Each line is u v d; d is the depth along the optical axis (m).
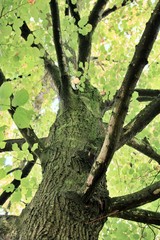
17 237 1.74
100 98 3.25
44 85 4.70
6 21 2.24
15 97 1.33
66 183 2.04
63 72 2.71
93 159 2.27
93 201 1.85
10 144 2.70
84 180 2.06
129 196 1.88
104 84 3.43
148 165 3.89
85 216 1.81
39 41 2.75
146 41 1.56
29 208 1.95
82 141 2.45
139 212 2.02
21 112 1.36
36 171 5.21
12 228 1.82
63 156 2.29
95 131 2.65
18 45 2.41
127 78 1.64
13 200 2.15
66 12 3.59
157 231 3.47
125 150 4.23
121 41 5.26
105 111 3.40
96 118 2.85
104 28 5.09
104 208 1.85
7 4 2.20
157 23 1.53
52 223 1.76
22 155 2.31
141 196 1.86
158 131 3.78
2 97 1.32
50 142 2.55
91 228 1.80
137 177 3.71
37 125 5.11
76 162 2.21
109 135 1.67
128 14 4.95
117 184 3.87
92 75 3.43
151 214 2.04
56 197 1.92
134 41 5.26
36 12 2.27
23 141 2.74
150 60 5.07
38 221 1.79
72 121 2.69
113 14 4.94
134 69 1.61
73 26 3.01
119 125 1.67
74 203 1.84
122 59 4.12
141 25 5.20
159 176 3.29
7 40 2.58
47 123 5.13
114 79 3.43
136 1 4.84
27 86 3.14
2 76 2.34
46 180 2.13
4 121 4.79
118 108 1.66
